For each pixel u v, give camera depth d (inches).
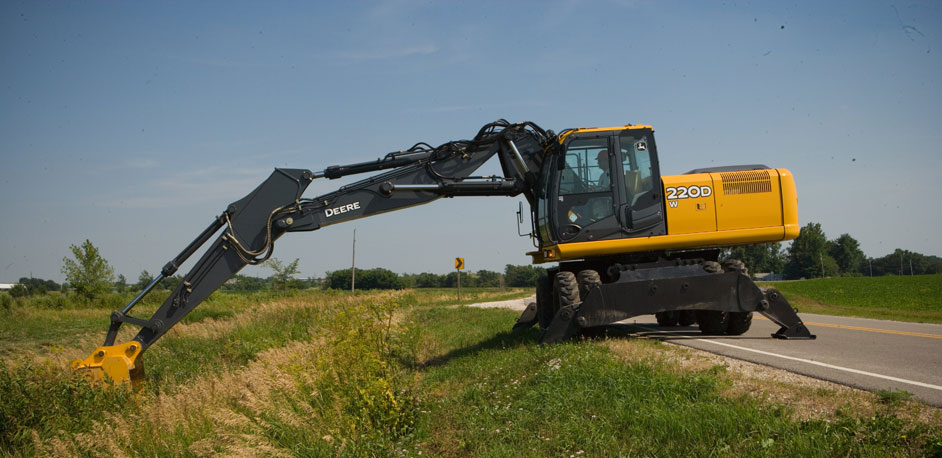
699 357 323.9
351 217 394.3
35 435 242.8
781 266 3774.6
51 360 348.8
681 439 196.7
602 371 273.3
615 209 397.7
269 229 376.5
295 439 230.2
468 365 396.2
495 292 2433.6
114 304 1400.1
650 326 535.8
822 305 971.3
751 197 404.2
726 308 391.2
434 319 836.6
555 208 398.3
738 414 205.3
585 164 403.2
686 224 399.2
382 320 429.7
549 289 469.4
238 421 230.7
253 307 908.0
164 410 271.4
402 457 223.1
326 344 357.1
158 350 561.6
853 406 212.2
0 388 290.8
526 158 424.2
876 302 1052.5
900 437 173.9
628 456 190.2
